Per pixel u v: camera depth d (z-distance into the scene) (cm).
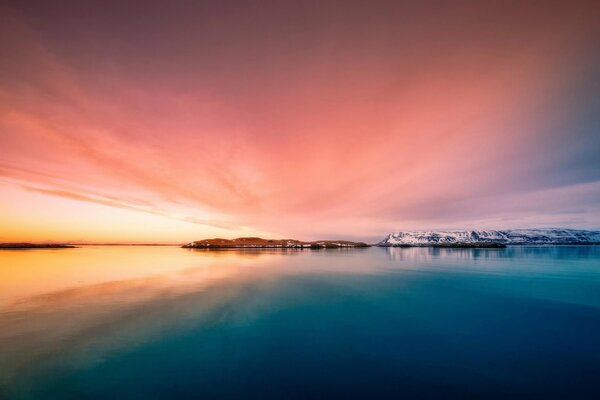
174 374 1109
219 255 8312
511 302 2264
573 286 2981
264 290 2645
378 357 1255
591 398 963
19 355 1253
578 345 1392
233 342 1411
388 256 8338
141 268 4266
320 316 1841
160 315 1816
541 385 1037
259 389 1015
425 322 1741
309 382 1056
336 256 8200
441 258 7400
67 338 1435
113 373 1116
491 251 12144
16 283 2884
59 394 984
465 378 1087
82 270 3925
